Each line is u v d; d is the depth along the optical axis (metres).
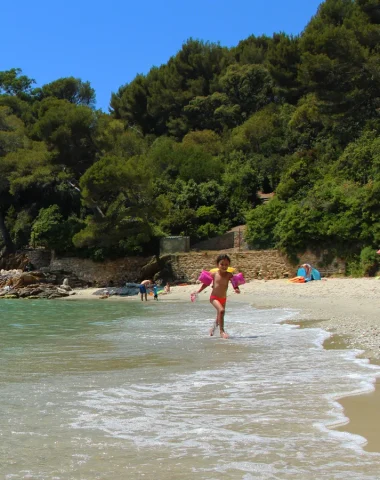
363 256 34.34
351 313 17.23
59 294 38.03
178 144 59.62
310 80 45.22
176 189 49.88
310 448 4.49
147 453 4.43
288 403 6.03
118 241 43.28
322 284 31.28
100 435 4.95
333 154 45.50
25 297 37.75
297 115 52.44
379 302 21.08
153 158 54.19
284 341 11.41
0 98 65.50
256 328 14.22
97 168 40.59
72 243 45.75
